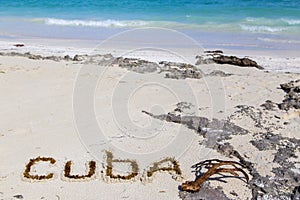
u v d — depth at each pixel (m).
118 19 21.09
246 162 6.02
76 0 27.19
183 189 5.34
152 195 5.31
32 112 7.80
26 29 19.48
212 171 5.52
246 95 8.87
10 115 7.66
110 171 5.83
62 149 6.41
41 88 9.14
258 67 11.59
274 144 6.57
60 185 5.53
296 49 15.05
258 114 7.79
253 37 17.11
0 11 24.17
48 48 14.73
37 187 5.48
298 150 6.39
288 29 18.50
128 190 5.43
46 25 20.36
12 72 10.36
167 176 5.73
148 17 21.44
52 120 7.44
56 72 10.38
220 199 5.16
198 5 24.91
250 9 23.22
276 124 7.36
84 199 5.24
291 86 9.39
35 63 11.33
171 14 22.22
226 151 6.33
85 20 21.11
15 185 5.51
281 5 24.31
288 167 5.88
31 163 6.00
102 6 25.14
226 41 16.33
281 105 8.20
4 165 5.96
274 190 5.35
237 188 5.40
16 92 8.90
